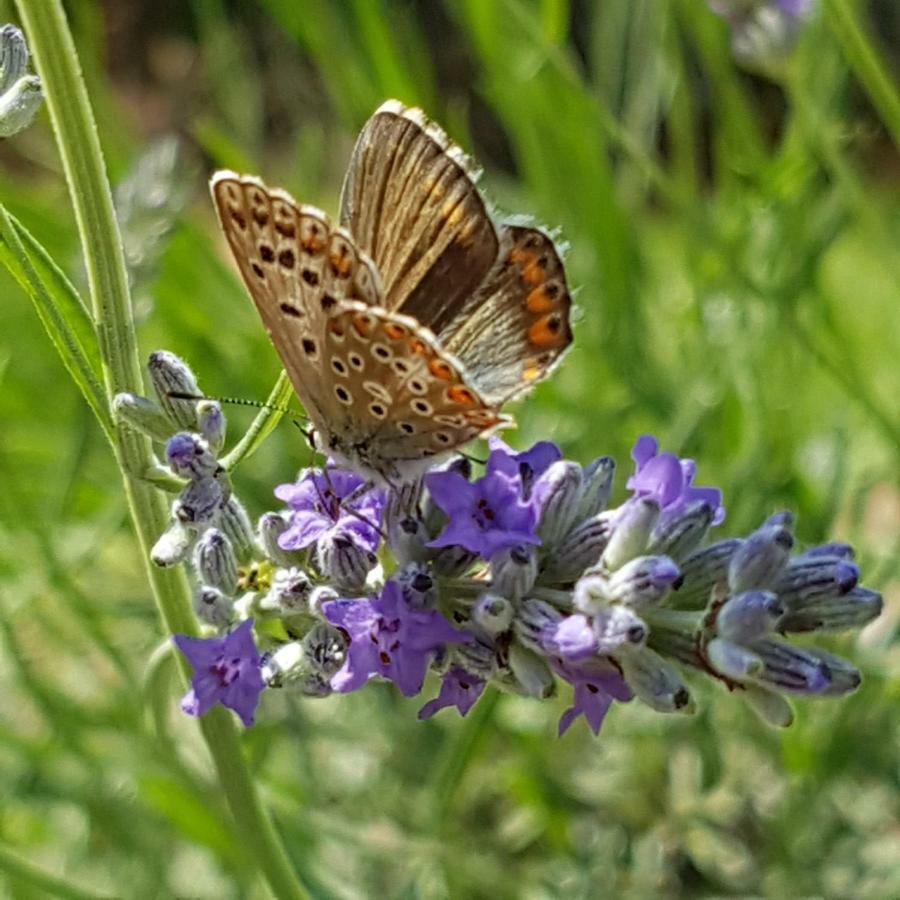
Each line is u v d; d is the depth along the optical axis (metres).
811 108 0.17
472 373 0.10
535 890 0.17
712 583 0.10
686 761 0.18
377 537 0.11
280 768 0.18
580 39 0.36
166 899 0.16
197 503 0.10
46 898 0.15
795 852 0.17
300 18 0.18
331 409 0.10
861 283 0.24
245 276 0.10
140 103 0.36
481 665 0.10
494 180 0.23
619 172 0.22
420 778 0.18
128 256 0.15
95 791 0.16
